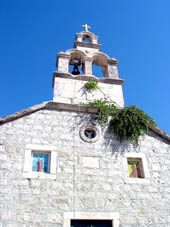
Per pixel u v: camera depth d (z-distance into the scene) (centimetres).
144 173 892
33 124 920
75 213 764
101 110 997
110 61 1228
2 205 739
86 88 1088
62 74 1100
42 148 870
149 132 1005
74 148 895
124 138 964
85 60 1197
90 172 853
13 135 879
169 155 958
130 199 824
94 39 1341
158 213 813
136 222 784
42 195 778
